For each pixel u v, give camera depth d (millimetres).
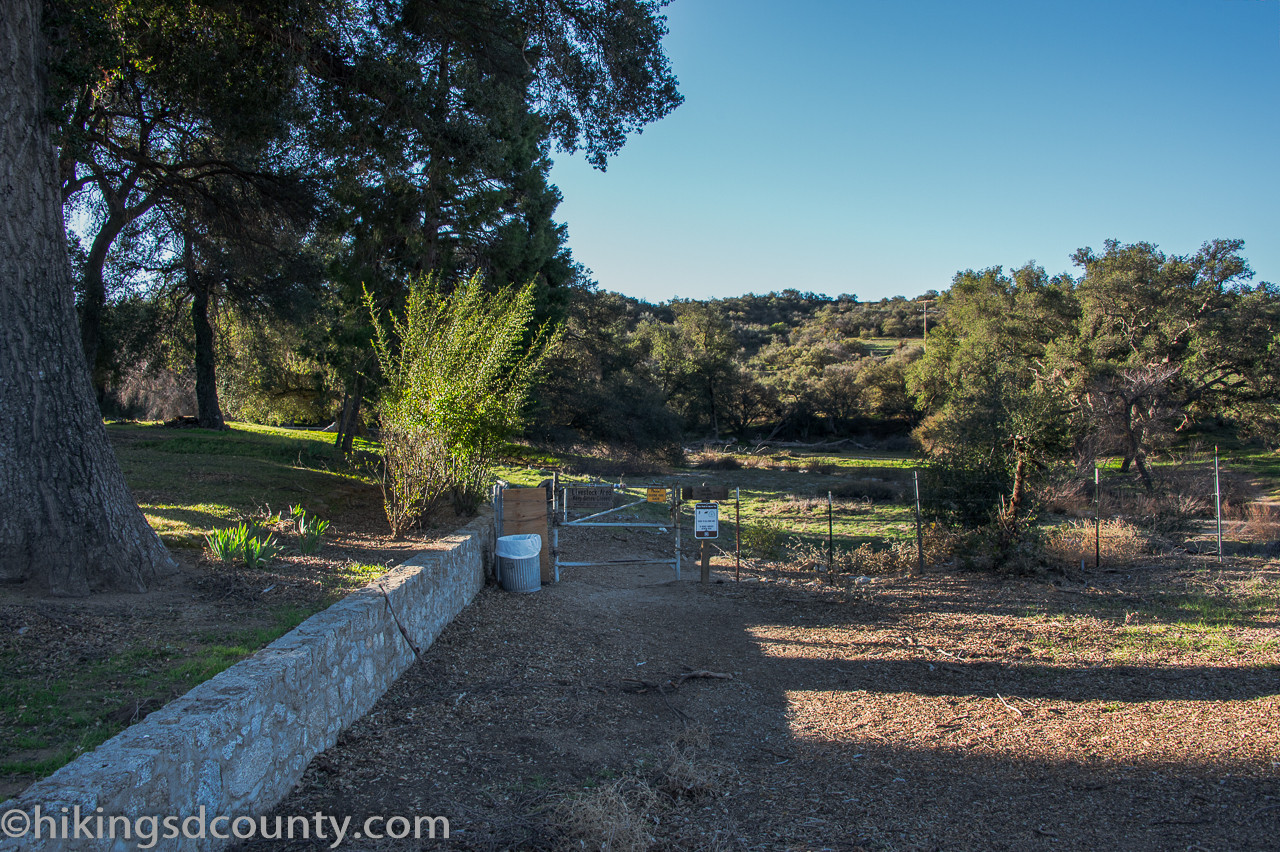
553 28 11578
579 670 6383
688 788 4059
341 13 10641
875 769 4383
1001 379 13109
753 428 67062
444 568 7348
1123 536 12445
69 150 9445
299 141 12906
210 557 6742
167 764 2930
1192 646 6668
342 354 16297
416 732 4785
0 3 5605
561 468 32188
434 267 16141
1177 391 36031
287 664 3959
